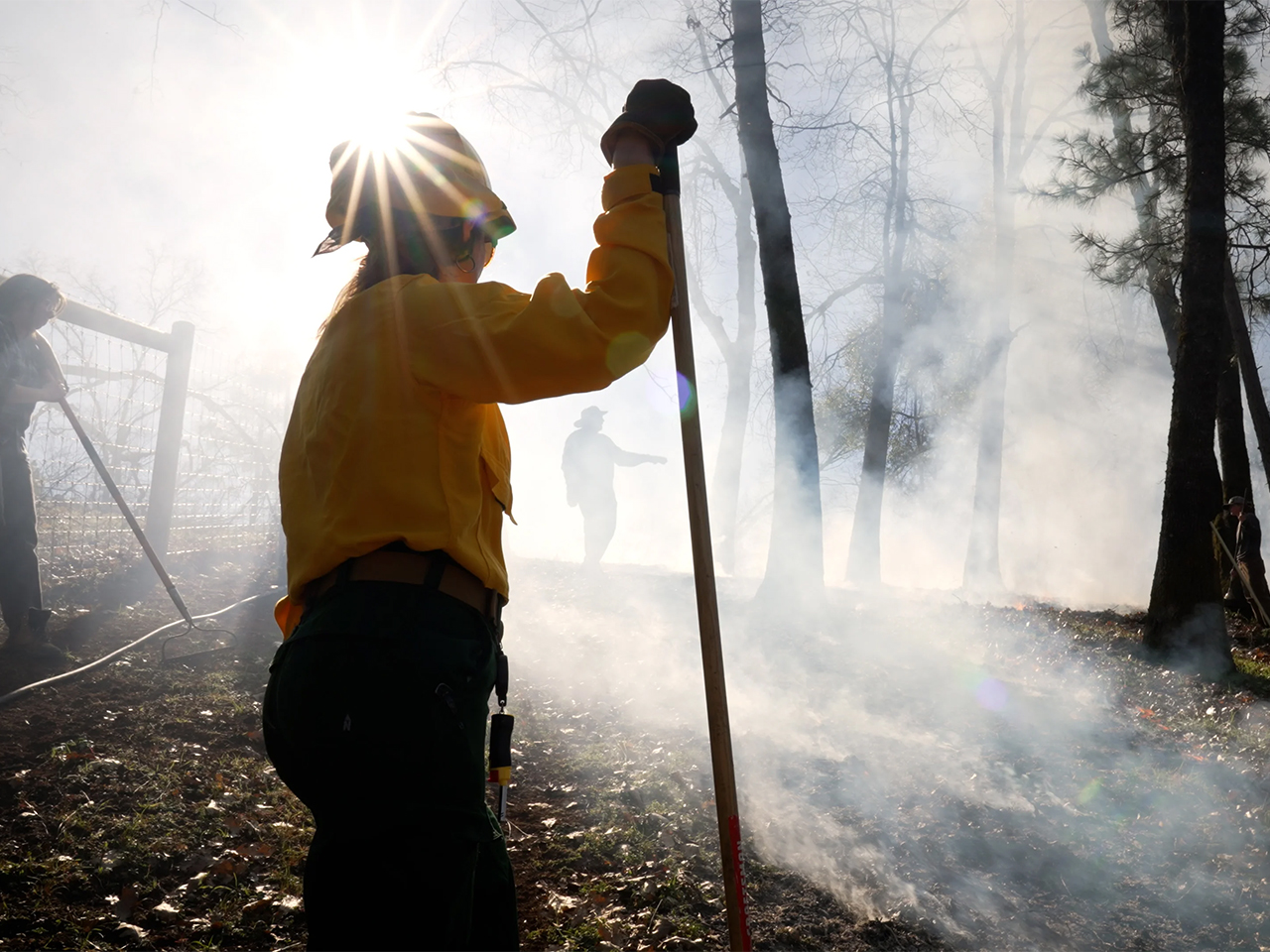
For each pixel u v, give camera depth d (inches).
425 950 51.9
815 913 141.9
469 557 57.6
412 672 53.7
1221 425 658.8
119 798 151.3
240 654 234.5
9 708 180.1
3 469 211.5
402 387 57.9
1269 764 224.8
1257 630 539.5
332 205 67.8
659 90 66.7
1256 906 152.3
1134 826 184.2
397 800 53.3
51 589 268.2
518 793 179.8
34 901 121.3
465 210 65.4
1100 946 139.4
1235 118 601.0
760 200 467.2
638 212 61.2
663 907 139.4
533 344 55.9
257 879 136.9
